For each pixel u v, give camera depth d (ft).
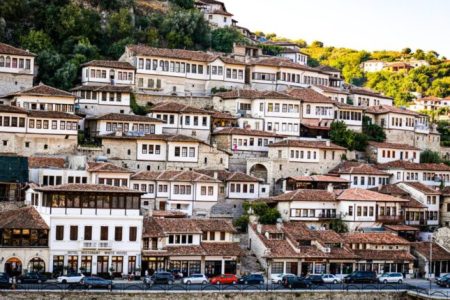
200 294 340.39
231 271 407.44
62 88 556.10
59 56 576.61
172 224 409.69
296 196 459.32
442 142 647.97
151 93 558.97
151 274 392.47
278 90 618.44
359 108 588.09
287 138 542.98
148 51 573.74
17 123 463.01
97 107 522.47
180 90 580.30
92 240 381.19
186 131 524.11
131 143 484.33
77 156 457.68
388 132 599.16
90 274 380.17
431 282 418.31
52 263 374.43
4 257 367.25
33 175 433.07
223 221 424.87
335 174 517.55
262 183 488.44
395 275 410.31
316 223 462.19
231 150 521.65
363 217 469.16
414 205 494.59
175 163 491.31
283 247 416.67
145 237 392.06
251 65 613.93
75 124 477.77
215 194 465.06
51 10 633.61
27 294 320.50
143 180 452.76
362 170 517.55
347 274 414.82
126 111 528.63
